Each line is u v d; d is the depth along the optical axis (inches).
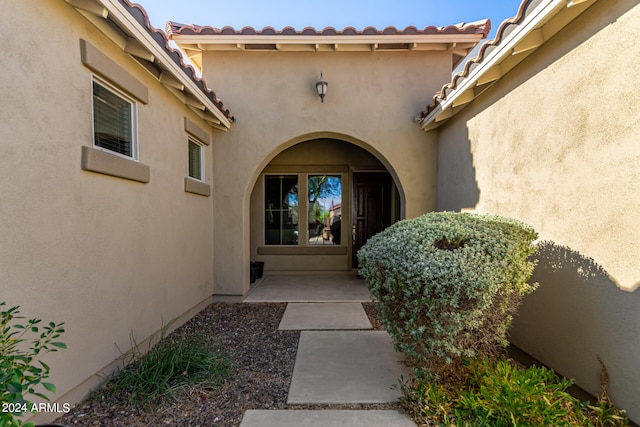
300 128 226.7
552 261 114.1
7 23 80.4
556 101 112.0
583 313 100.7
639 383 83.1
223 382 118.1
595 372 96.3
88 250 107.8
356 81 227.0
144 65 138.6
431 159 227.9
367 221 327.6
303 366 132.0
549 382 104.2
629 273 86.0
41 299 89.7
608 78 91.7
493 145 154.3
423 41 212.8
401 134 227.8
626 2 86.3
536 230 123.1
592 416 93.6
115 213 122.1
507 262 106.6
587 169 99.0
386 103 227.1
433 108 201.3
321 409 103.6
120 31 119.1
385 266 114.0
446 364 111.9
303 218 324.5
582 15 100.5
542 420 86.0
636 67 83.7
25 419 85.8
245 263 233.3
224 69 226.2
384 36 211.9
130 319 131.4
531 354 126.0
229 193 227.3
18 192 83.3
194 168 205.3
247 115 226.5
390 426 95.2
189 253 189.8
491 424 89.0
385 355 142.3
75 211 102.3
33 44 87.4
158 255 153.9
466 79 155.6
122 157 126.6
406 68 226.8
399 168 228.1
